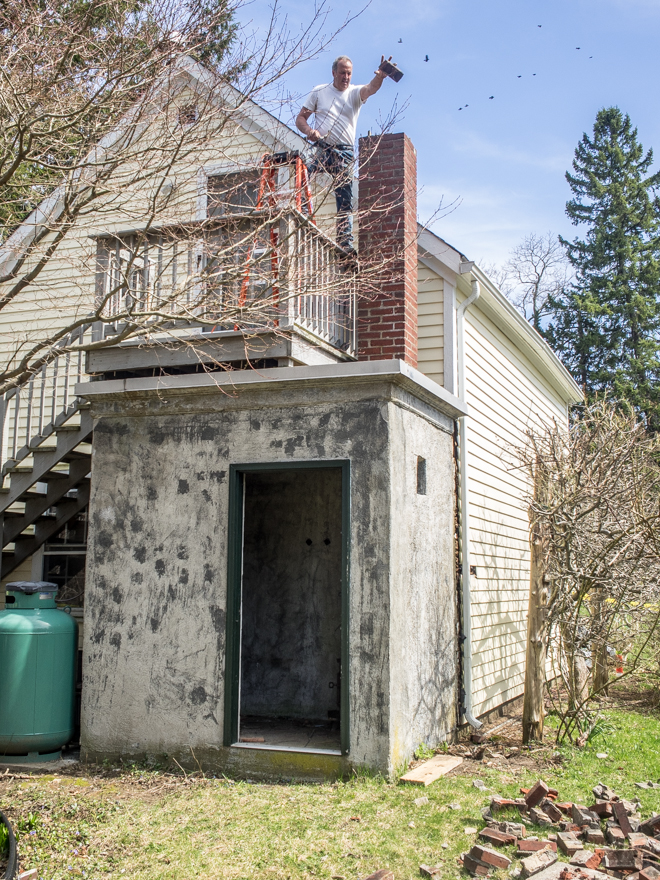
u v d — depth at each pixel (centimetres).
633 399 3139
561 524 800
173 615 696
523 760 722
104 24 732
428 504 764
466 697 831
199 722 671
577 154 3759
